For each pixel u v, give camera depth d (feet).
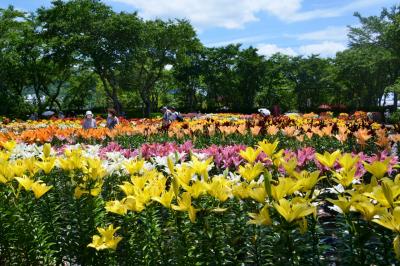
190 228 9.07
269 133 34.88
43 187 11.57
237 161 15.89
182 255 8.95
